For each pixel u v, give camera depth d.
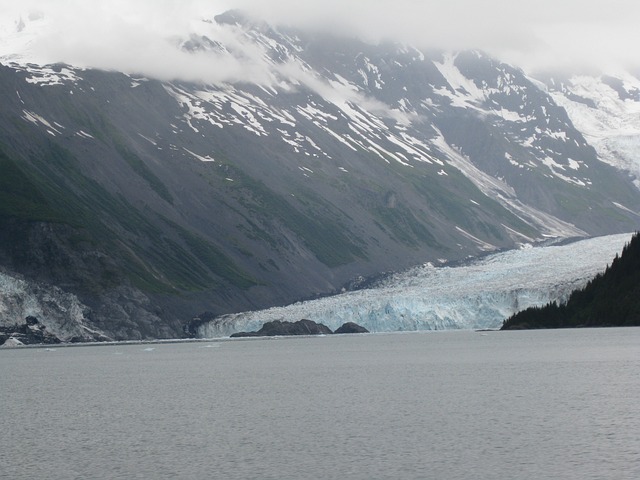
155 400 139.00
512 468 84.69
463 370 174.12
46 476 86.56
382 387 148.12
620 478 80.12
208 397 140.88
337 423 110.69
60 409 131.38
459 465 86.50
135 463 90.94
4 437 107.06
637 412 111.31
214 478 84.25
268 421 113.69
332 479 82.94
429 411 118.25
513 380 151.38
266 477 84.19
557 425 104.19
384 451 93.31
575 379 148.75
